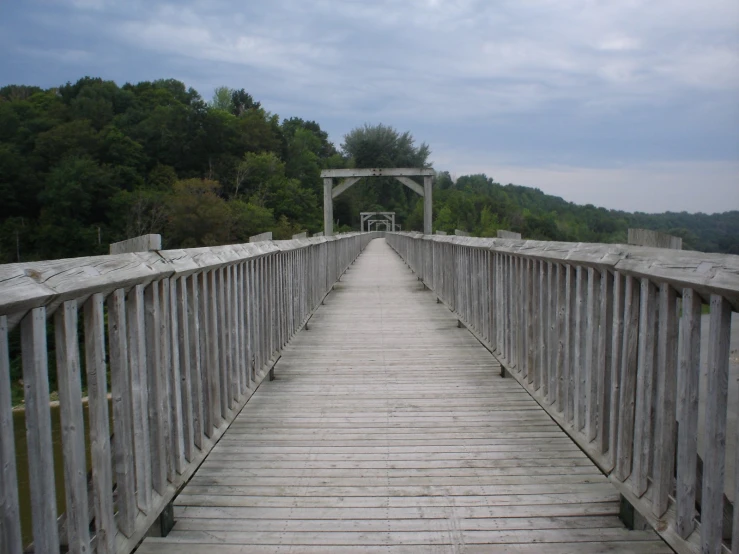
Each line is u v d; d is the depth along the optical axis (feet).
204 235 135.54
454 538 7.44
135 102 229.66
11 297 4.20
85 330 5.73
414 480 9.21
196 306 9.12
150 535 7.57
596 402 8.82
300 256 21.98
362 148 274.77
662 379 6.55
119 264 6.38
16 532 4.31
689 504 6.07
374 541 7.38
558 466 9.73
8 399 4.27
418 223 246.47
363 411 12.80
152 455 7.34
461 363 17.26
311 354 18.53
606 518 7.95
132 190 163.02
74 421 5.31
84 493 5.45
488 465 9.78
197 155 201.67
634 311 7.40
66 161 148.56
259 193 191.01
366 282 41.42
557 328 10.54
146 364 7.22
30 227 136.98
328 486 9.02
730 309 5.36
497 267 15.70
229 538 7.49
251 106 324.39
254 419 12.28
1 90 257.14
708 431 5.56
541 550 7.14
